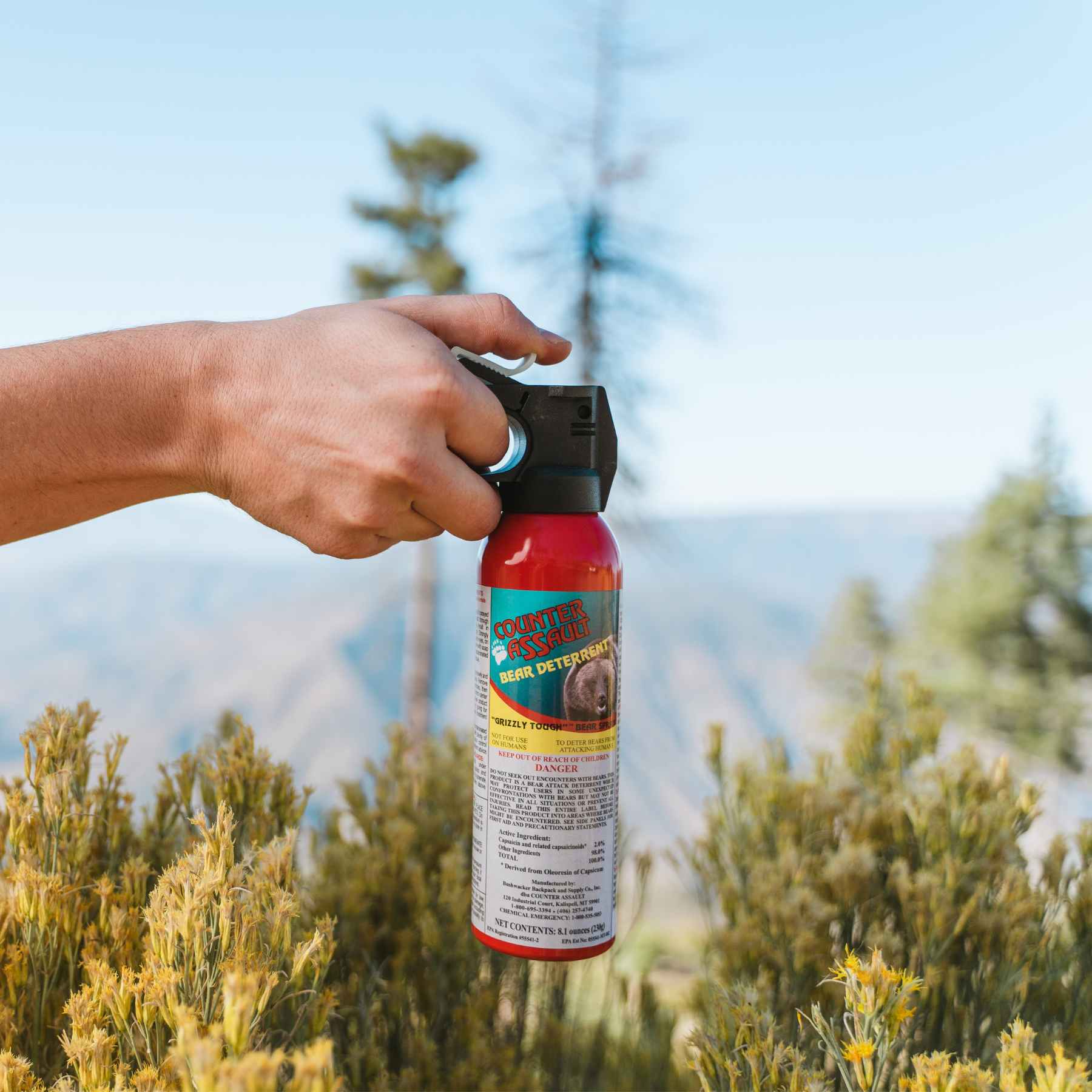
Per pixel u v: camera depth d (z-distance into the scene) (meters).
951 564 23.95
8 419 0.82
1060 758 20.12
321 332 0.86
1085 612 21.59
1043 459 22.56
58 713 0.91
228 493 0.92
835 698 26.44
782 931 1.00
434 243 11.52
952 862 0.98
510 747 0.94
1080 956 0.96
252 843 0.85
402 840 1.15
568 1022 1.34
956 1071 0.60
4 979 0.75
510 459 0.98
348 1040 1.01
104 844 0.94
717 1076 0.72
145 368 0.85
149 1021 0.65
